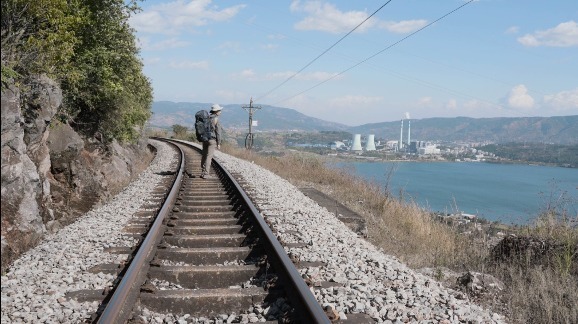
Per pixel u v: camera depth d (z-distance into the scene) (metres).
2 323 4.25
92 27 14.02
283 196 12.73
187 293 4.84
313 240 7.53
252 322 4.33
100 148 16.77
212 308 4.78
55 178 11.40
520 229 9.73
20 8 9.67
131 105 18.23
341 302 4.75
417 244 9.60
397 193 14.56
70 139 12.04
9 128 7.59
